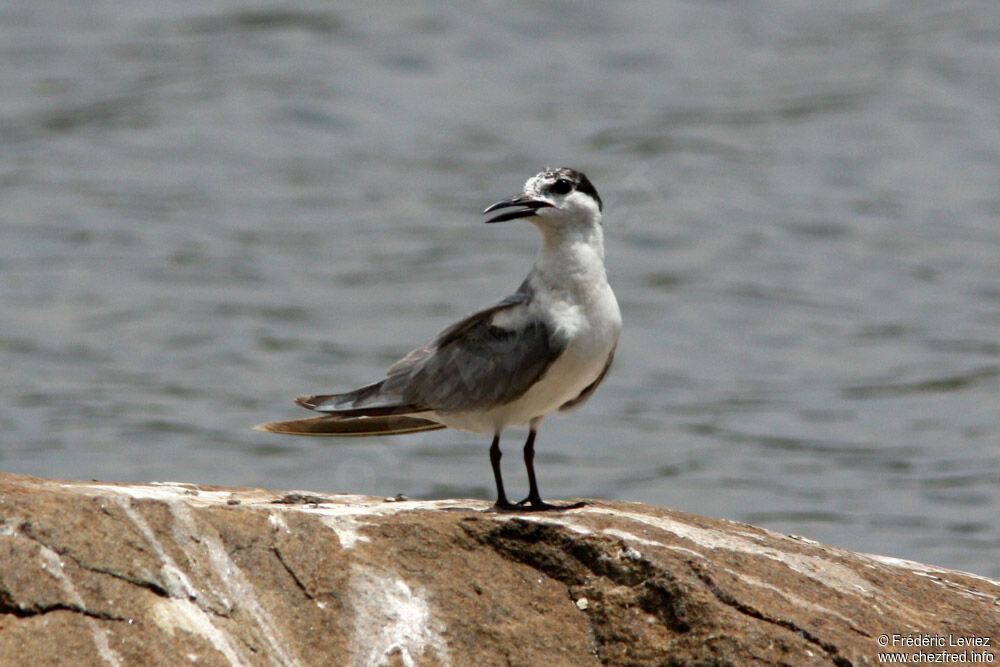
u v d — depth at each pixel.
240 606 6.43
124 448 16.23
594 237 8.29
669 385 18.83
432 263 23.20
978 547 13.71
